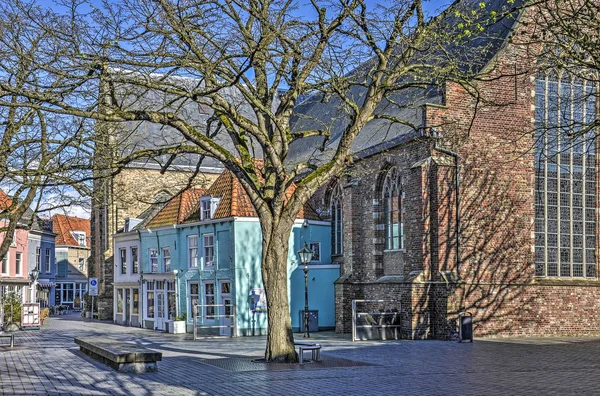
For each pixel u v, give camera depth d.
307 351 21.58
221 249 34.12
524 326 28.77
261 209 18.48
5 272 48.97
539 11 15.55
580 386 14.04
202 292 35.19
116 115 15.93
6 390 13.94
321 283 34.91
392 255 31.16
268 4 18.62
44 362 19.42
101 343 20.06
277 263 18.50
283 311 18.55
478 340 26.88
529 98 29.44
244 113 49.31
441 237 27.75
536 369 17.05
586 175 30.56
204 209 35.53
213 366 17.84
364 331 27.53
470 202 28.30
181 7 15.90
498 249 28.62
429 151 28.30
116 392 13.62
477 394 13.01
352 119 18.88
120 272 44.50
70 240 79.50
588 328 29.92
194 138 17.59
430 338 27.66
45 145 20.12
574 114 30.16
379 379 15.18
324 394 13.09
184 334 34.06
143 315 40.53
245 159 19.22
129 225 43.66
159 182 48.47
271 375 15.92
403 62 19.27
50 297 66.56
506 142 28.97
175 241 37.81
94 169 17.81
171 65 16.19
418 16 18.53
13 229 21.70
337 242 36.16
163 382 14.95
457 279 27.47
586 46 15.16
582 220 30.44
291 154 44.59
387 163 31.22
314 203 38.41
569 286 29.72
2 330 36.72
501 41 29.33
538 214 29.64
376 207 32.22
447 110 28.14
